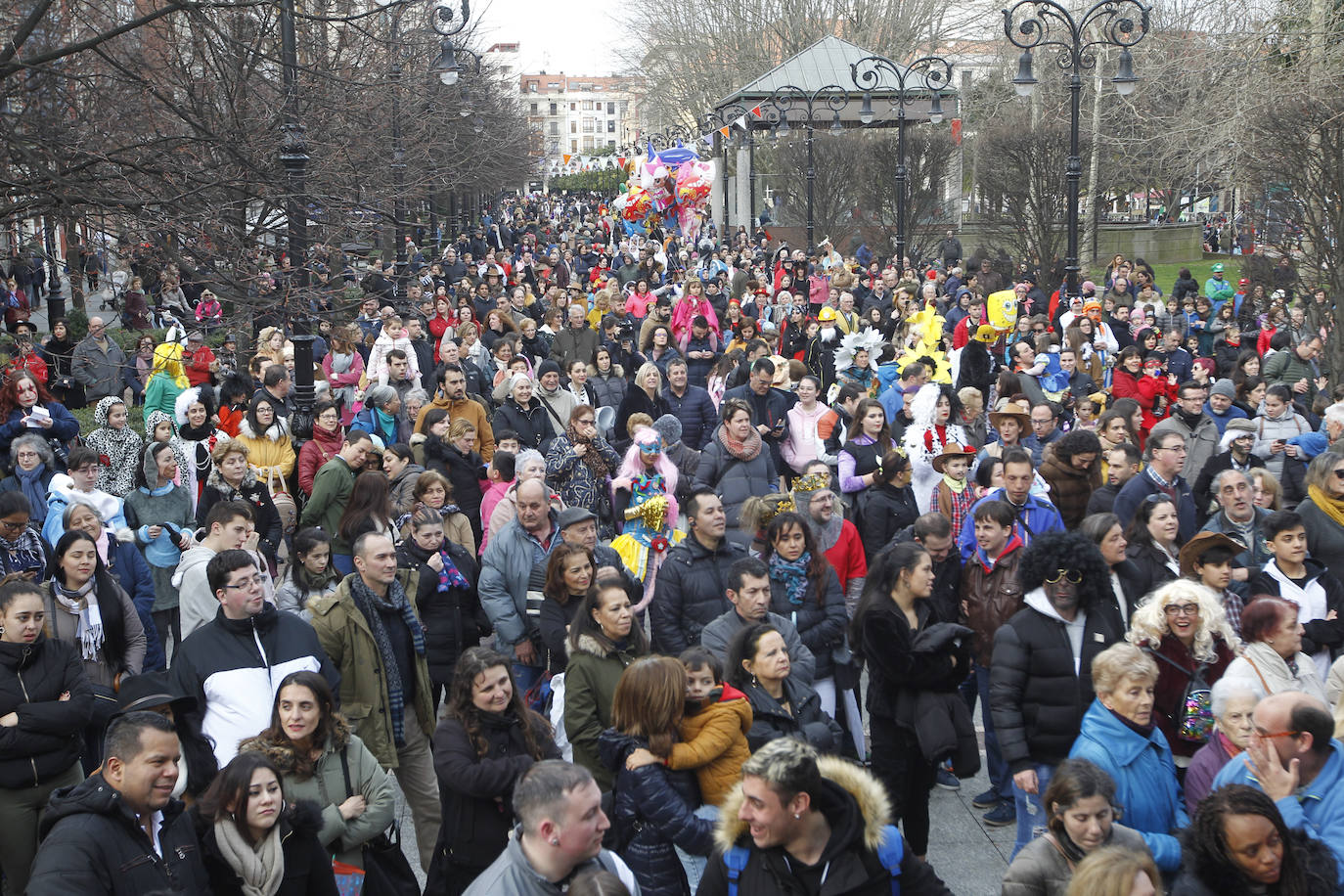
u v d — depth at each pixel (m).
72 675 5.75
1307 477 7.57
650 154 44.69
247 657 5.76
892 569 6.25
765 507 7.07
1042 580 5.89
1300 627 5.46
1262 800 3.93
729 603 6.99
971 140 43.50
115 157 11.74
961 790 7.48
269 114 13.18
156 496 9.16
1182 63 30.78
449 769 5.07
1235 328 21.31
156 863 4.34
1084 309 17.67
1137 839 4.20
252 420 10.09
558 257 33.47
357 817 5.11
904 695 5.99
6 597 5.58
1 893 5.61
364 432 8.86
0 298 22.08
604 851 4.30
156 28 13.39
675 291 24.23
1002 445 10.05
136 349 17.39
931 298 21.25
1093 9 19.48
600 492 9.88
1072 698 5.83
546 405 11.72
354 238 13.69
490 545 7.41
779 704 5.60
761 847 3.99
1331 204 18.17
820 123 40.84
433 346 17.22
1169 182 41.97
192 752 5.26
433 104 20.05
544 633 6.72
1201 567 6.27
